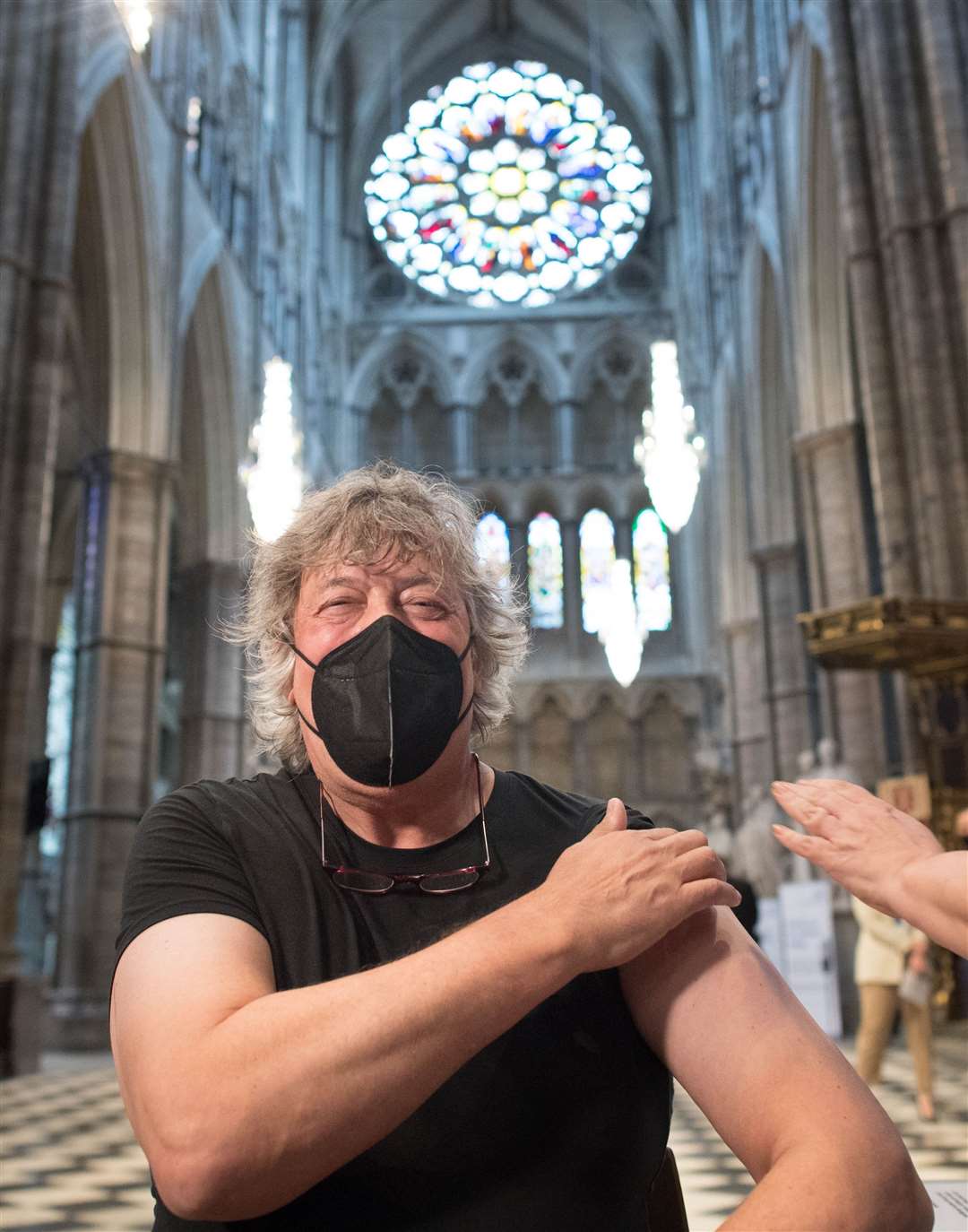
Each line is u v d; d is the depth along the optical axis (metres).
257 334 26.25
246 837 1.74
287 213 30.77
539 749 35.50
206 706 23.75
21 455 12.74
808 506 19.84
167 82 20.34
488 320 38.88
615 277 39.44
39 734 28.02
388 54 40.53
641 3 37.75
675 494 14.23
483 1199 1.51
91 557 18.67
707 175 32.03
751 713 29.02
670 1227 1.75
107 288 18.92
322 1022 1.31
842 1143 1.37
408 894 1.75
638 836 1.54
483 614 2.05
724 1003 1.54
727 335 28.72
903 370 13.39
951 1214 2.37
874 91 14.23
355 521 1.88
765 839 17.31
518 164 40.75
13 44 13.56
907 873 1.53
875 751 17.25
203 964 1.45
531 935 1.40
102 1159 7.24
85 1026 16.56
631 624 15.40
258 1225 1.49
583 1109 1.58
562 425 37.75
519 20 40.94
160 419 19.48
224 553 24.31
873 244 14.16
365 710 1.70
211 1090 1.27
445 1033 1.32
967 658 12.75
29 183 13.37
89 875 17.38
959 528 12.66
